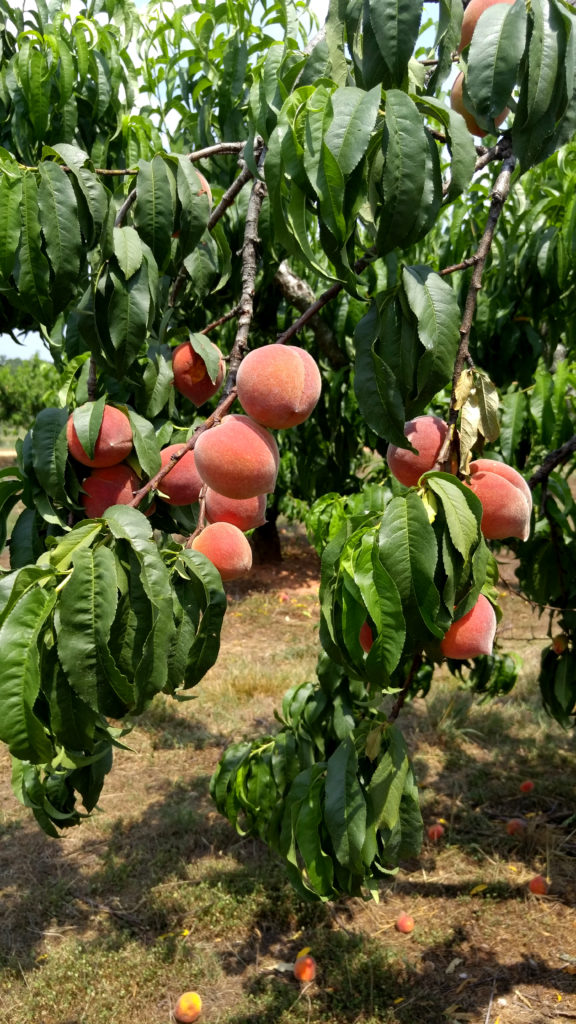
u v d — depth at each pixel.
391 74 1.22
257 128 1.52
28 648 0.99
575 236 2.97
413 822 1.91
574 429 3.01
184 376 1.72
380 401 1.27
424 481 1.22
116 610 1.04
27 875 3.96
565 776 4.89
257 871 3.96
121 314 1.42
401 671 2.71
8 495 1.60
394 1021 2.99
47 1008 3.12
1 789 4.84
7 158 1.37
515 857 4.09
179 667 1.29
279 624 8.84
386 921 3.63
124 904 3.75
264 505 1.56
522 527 1.32
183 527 1.73
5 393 30.56
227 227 2.96
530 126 1.27
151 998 3.17
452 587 1.18
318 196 1.14
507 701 6.07
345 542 1.32
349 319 3.55
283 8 2.90
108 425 1.45
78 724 1.09
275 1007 3.07
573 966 3.26
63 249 1.34
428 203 1.18
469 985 3.19
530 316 3.36
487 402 1.33
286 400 1.35
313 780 2.25
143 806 4.63
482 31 1.23
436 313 1.23
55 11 3.01
